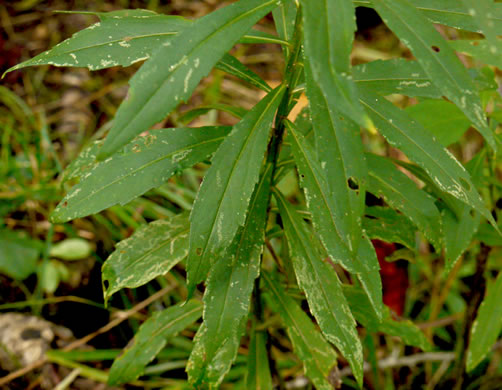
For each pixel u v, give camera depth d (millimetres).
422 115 588
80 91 967
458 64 447
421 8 493
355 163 464
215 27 453
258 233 516
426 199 536
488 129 443
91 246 785
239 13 458
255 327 589
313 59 424
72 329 730
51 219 505
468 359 597
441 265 777
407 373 720
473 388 715
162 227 543
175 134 519
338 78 423
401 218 567
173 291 761
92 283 761
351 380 690
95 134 889
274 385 641
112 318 739
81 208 506
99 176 510
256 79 526
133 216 807
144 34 493
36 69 991
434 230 533
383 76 528
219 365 537
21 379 675
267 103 492
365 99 500
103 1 1122
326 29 428
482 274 633
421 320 788
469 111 443
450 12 490
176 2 1166
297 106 846
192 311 590
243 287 508
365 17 1215
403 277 688
